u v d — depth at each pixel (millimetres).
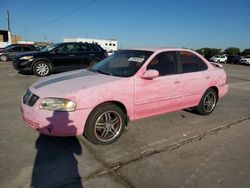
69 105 3605
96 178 3152
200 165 3535
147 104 4480
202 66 5512
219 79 5820
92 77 4285
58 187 2959
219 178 3236
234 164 3598
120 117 4145
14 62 11422
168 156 3770
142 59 4586
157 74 4277
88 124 3848
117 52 5336
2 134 4402
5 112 5656
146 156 3748
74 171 3295
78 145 4051
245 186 3090
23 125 4863
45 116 3602
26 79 10328
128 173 3281
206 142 4316
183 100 5125
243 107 6738
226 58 42469
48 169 3326
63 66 11492
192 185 3066
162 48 5012
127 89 4148
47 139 4242
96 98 3803
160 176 3232
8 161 3494
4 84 9117
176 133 4664
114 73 4504
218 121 5449
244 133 4785
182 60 5117
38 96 3729
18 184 2992
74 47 11625
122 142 4207
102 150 3906
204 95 5570
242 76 15078
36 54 11117
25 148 3900
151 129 4820
